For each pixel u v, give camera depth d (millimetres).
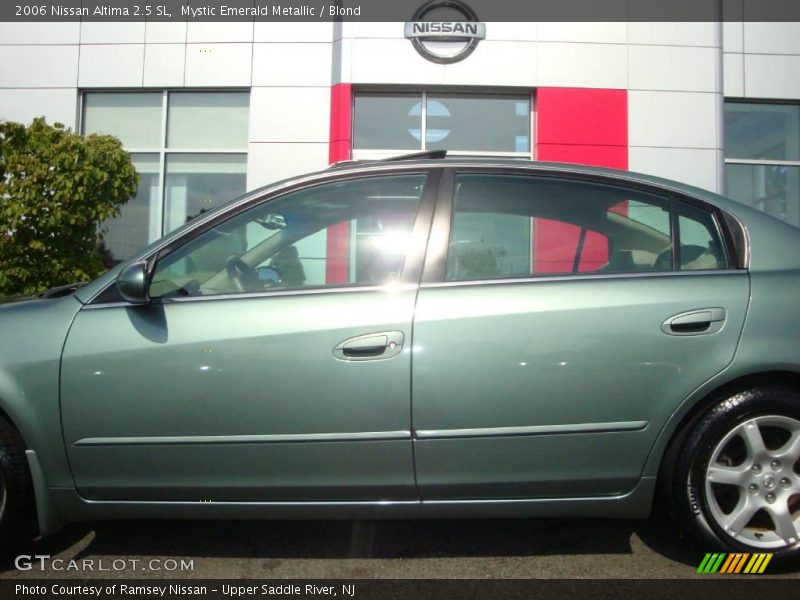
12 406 2484
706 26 7855
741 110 8250
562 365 2469
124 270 2512
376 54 7730
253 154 7824
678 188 2785
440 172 2771
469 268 2611
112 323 2547
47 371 2500
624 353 2473
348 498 2537
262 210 2756
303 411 2473
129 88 8000
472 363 2463
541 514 2570
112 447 2504
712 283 2570
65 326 2555
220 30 7879
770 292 2539
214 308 2555
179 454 2500
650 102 7859
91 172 5547
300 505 2535
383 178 2781
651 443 2496
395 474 2494
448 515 2559
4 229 5352
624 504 2553
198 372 2480
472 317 2486
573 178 2785
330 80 7805
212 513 2553
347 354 2471
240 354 2479
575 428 2477
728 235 2680
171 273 2670
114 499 2555
